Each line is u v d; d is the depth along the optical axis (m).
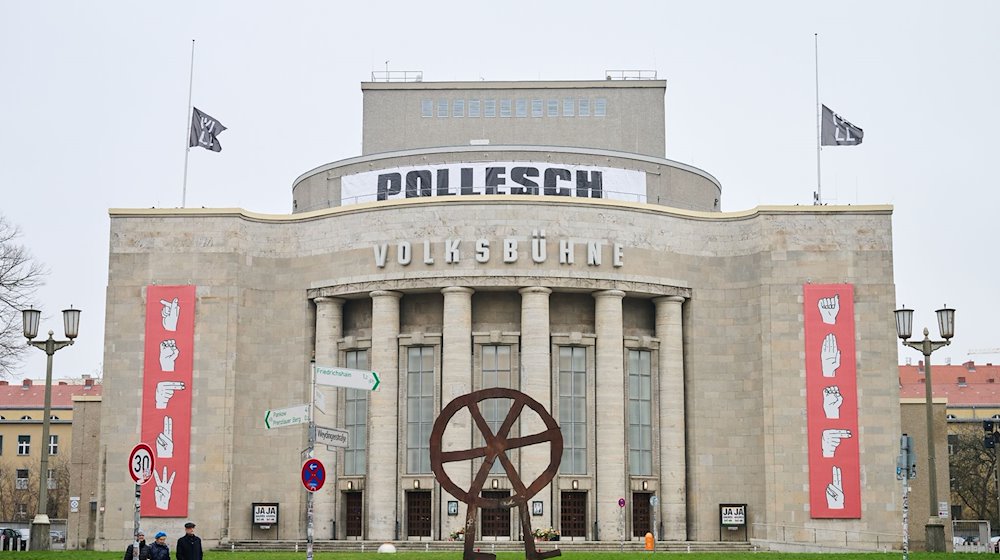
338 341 75.50
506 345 73.56
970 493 119.56
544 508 71.50
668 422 74.44
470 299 73.31
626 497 73.19
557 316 74.38
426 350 73.94
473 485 40.59
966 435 119.31
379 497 72.12
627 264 73.81
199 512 72.62
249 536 73.81
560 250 72.69
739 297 75.75
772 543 71.81
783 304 74.00
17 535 85.81
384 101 88.12
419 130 87.81
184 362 74.12
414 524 73.00
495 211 73.06
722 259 76.44
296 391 75.31
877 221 74.56
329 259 75.31
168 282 75.12
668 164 81.50
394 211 73.88
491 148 78.81
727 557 53.94
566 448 72.88
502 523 71.94
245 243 76.06
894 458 72.31
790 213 74.75
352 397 75.62
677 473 74.06
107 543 72.81
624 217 74.19
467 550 40.28
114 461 73.56
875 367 73.25
